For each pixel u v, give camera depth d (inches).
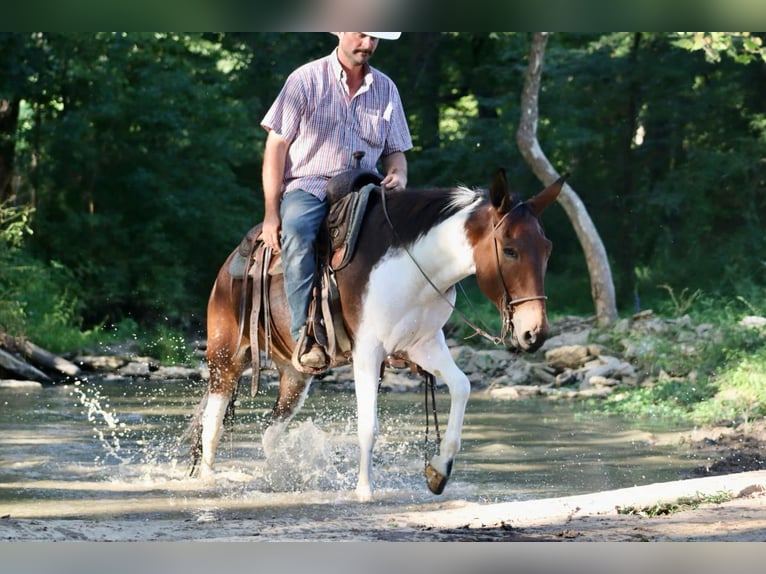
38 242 1232.2
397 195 321.4
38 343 917.8
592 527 254.7
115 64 1264.8
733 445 457.7
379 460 409.1
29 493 332.2
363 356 317.1
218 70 1441.9
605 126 1528.1
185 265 1349.7
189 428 370.3
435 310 315.3
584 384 734.5
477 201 307.3
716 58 887.1
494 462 411.5
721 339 714.8
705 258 1371.8
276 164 335.6
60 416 547.8
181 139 1318.9
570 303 1425.9
